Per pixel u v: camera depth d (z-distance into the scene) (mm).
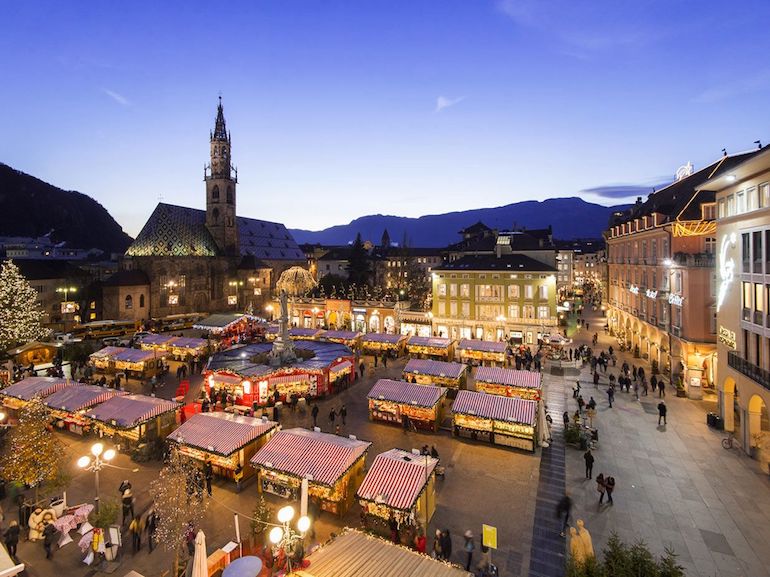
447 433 29844
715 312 35781
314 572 12781
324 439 22719
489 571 15531
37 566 16969
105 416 26906
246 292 98312
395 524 18297
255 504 21359
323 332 56469
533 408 27594
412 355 50562
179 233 89062
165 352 51312
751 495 21469
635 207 63719
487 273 59031
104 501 21172
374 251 145250
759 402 25062
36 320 57469
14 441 20141
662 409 30234
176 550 16047
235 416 25984
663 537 18453
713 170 41844
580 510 20500
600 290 116375
